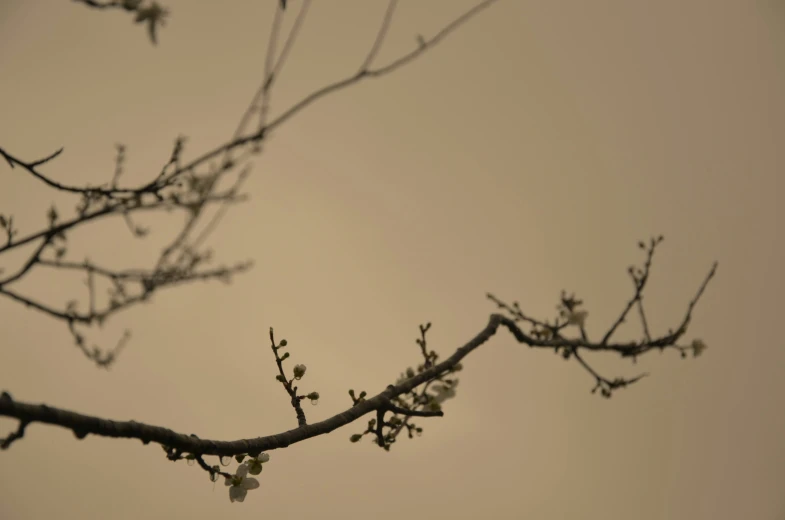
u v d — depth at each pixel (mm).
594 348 1780
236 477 1586
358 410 1615
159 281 1656
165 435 1513
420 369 1738
